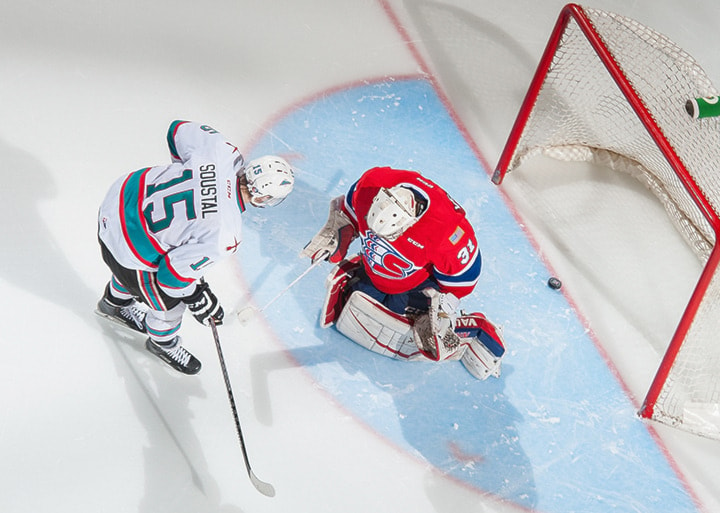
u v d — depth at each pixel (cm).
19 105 1697
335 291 1445
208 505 1288
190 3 2017
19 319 1403
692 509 1455
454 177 1861
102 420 1331
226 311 1510
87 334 1420
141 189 1162
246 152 1766
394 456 1412
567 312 1681
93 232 1555
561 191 1895
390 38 2119
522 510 1399
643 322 1698
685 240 1850
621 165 1958
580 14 1571
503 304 1659
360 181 1315
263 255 1606
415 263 1279
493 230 1780
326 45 2045
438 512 1365
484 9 2278
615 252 1802
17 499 1224
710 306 1459
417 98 2003
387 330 1442
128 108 1769
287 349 1495
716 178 1529
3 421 1289
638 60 1670
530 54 2209
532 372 1578
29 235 1512
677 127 1617
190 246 1112
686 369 1578
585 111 1845
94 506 1245
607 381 1598
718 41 2369
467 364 1538
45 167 1616
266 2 2091
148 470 1298
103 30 1889
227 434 1370
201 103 1827
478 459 1443
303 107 1894
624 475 1474
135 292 1232
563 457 1477
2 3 1852
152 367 1416
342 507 1333
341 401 1455
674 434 1549
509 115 2039
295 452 1374
